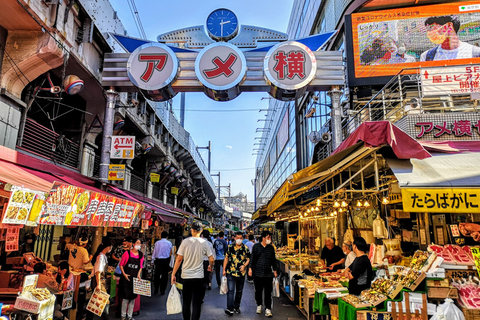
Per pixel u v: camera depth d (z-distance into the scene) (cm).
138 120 1361
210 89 989
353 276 519
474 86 668
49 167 675
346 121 1158
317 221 1555
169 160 1920
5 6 648
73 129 1084
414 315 420
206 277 1001
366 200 823
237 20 1112
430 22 1042
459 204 366
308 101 1894
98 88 1034
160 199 2045
